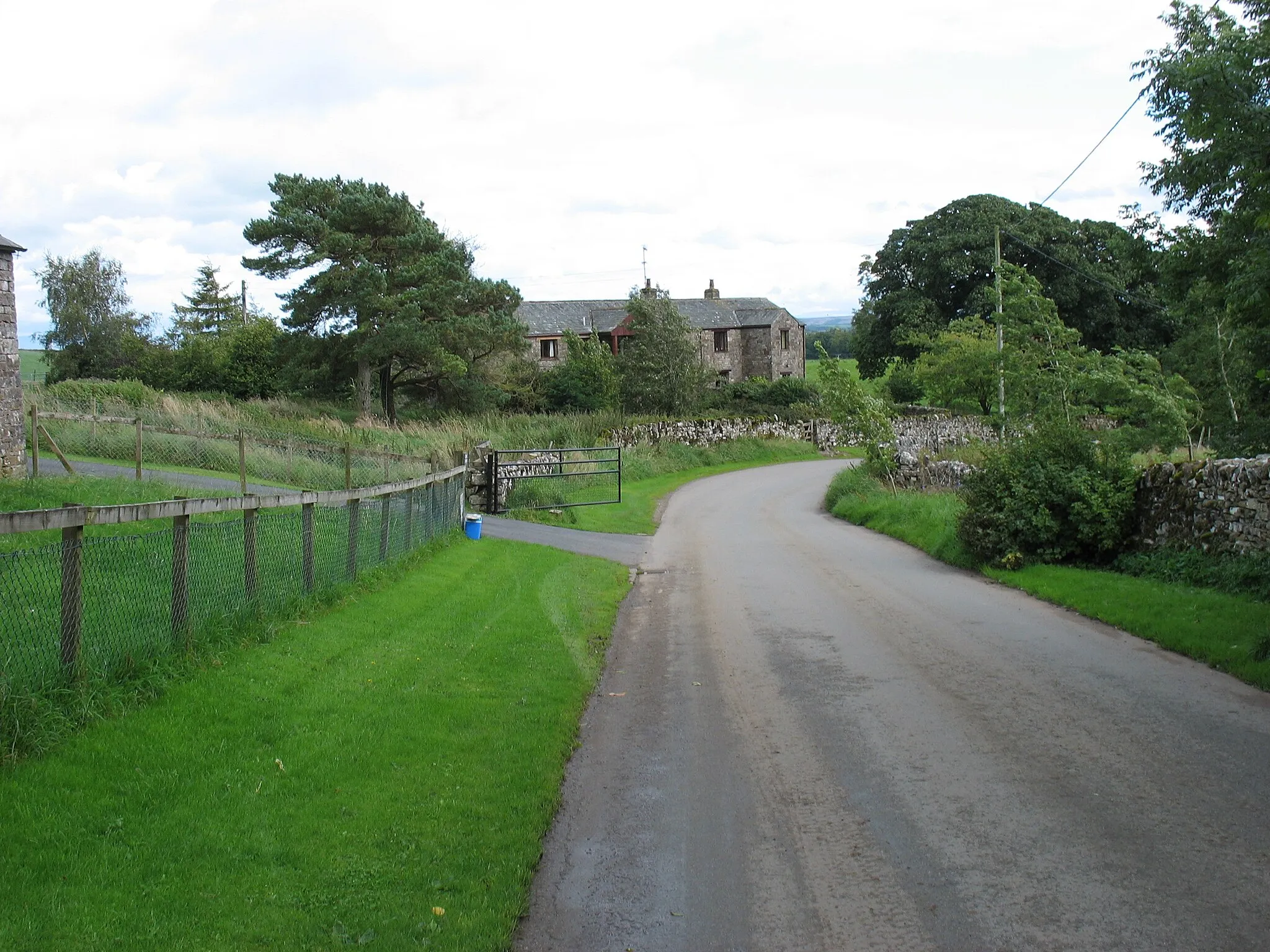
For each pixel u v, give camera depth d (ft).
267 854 15.46
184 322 245.65
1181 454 83.41
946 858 16.43
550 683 27.43
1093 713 24.54
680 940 14.02
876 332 193.36
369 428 105.70
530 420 130.93
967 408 172.45
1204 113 34.35
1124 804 18.43
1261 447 53.21
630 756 22.29
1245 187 34.88
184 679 22.72
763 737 23.65
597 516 82.23
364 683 25.14
